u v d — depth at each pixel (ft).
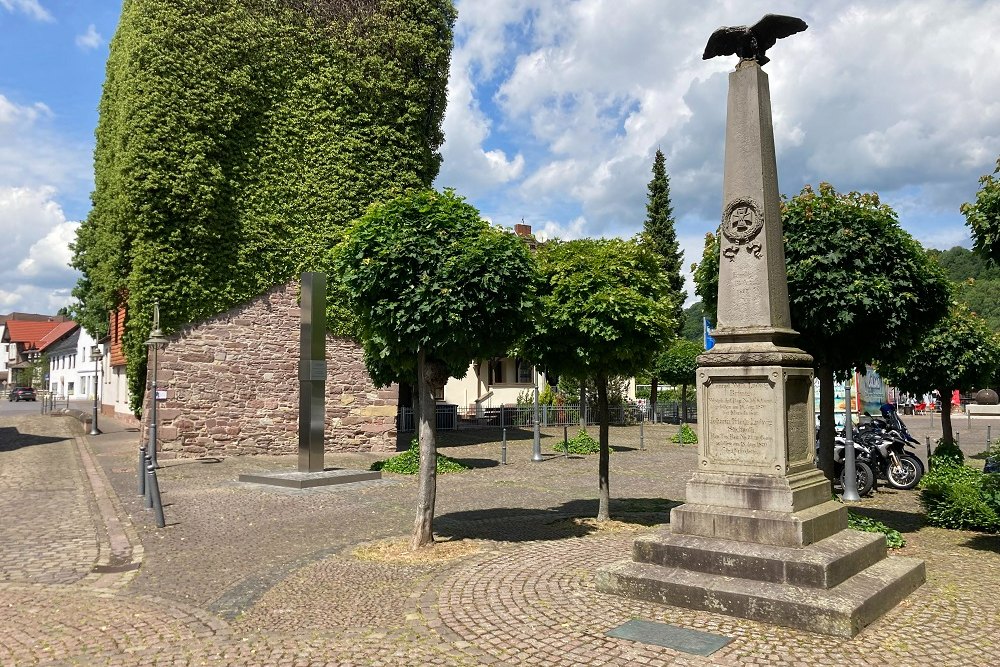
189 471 52.37
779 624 17.10
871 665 14.78
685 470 55.21
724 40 23.12
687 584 18.67
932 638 16.26
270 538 29.60
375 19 67.00
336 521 33.24
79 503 38.65
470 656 15.85
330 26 65.72
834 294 25.27
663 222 153.99
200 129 59.36
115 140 65.36
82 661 16.33
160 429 58.85
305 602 20.53
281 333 64.08
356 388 67.56
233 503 38.37
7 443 73.00
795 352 21.18
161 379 59.00
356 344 67.67
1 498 40.24
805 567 18.03
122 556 26.76
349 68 66.28
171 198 58.03
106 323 117.08
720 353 21.45
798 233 26.40
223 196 60.85
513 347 30.58
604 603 19.16
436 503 38.37
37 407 157.58
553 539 28.30
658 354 32.14
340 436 66.85
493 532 29.96
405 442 78.74
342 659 16.02
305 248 64.44
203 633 18.16
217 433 61.11
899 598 19.03
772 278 21.70
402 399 99.40
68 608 20.38
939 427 106.93
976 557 24.67
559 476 50.67
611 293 28.96
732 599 17.84
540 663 15.31
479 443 77.87
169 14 58.29
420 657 15.94
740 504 20.49
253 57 62.18
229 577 23.61
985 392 135.54
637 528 30.83
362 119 66.44
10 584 23.07
